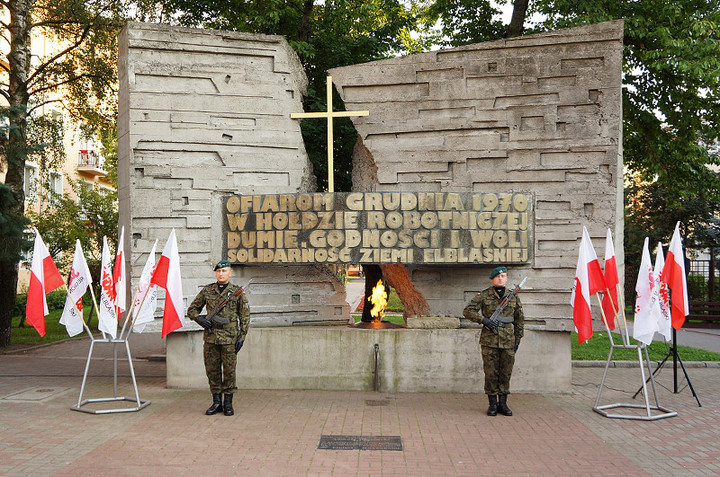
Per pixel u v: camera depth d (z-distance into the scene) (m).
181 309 8.02
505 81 9.38
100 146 30.69
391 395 9.05
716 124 17.02
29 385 9.67
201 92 9.55
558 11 15.49
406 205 8.88
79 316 8.12
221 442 6.47
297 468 5.66
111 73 16.95
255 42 9.77
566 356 9.36
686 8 15.70
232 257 9.18
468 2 17.61
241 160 9.61
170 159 9.40
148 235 9.32
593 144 9.16
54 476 5.34
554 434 6.98
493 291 8.10
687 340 17.61
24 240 13.78
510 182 9.30
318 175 14.62
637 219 27.55
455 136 9.44
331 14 16.11
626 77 17.08
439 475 5.52
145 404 8.12
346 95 9.70
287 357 9.38
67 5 15.92
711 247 23.22
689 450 6.39
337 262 8.86
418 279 9.52
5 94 15.71
